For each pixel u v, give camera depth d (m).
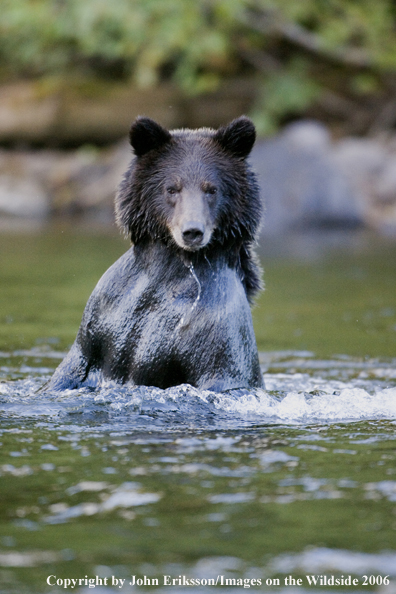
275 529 5.79
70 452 7.55
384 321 17.73
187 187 10.29
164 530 5.76
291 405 9.66
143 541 5.58
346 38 47.00
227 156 10.81
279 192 37.50
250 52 46.91
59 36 46.50
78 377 10.66
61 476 6.84
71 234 33.38
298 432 8.49
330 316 18.33
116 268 10.73
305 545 5.54
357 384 11.99
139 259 10.67
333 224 37.69
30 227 35.97
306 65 46.38
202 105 43.62
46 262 25.28
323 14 46.94
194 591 4.96
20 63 48.91
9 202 40.84
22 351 13.74
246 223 10.75
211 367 10.16
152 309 10.41
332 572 5.20
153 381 10.35
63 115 43.06
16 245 29.42
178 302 10.34
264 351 14.79
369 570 5.22
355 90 45.59
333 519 5.98
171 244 10.45
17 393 10.27
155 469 7.06
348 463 7.34
